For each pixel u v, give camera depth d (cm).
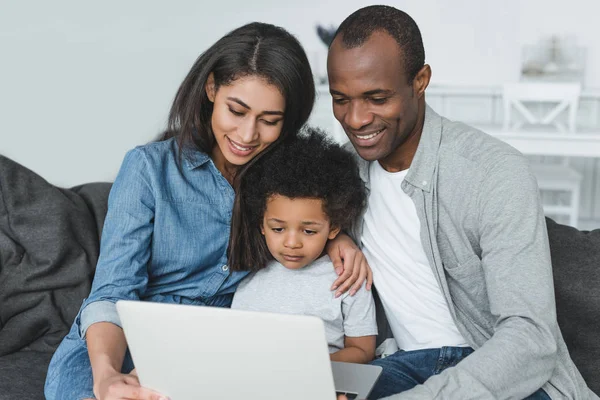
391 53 138
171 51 495
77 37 491
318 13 477
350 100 142
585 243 162
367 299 155
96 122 501
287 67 142
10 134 502
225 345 110
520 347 122
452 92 463
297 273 159
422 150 145
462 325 145
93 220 186
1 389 156
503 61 466
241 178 154
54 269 174
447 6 465
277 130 148
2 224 176
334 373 131
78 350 143
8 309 174
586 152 338
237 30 147
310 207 149
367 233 159
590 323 156
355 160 158
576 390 135
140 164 149
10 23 489
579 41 451
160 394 119
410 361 147
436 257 144
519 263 131
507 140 345
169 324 111
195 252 152
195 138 152
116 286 143
